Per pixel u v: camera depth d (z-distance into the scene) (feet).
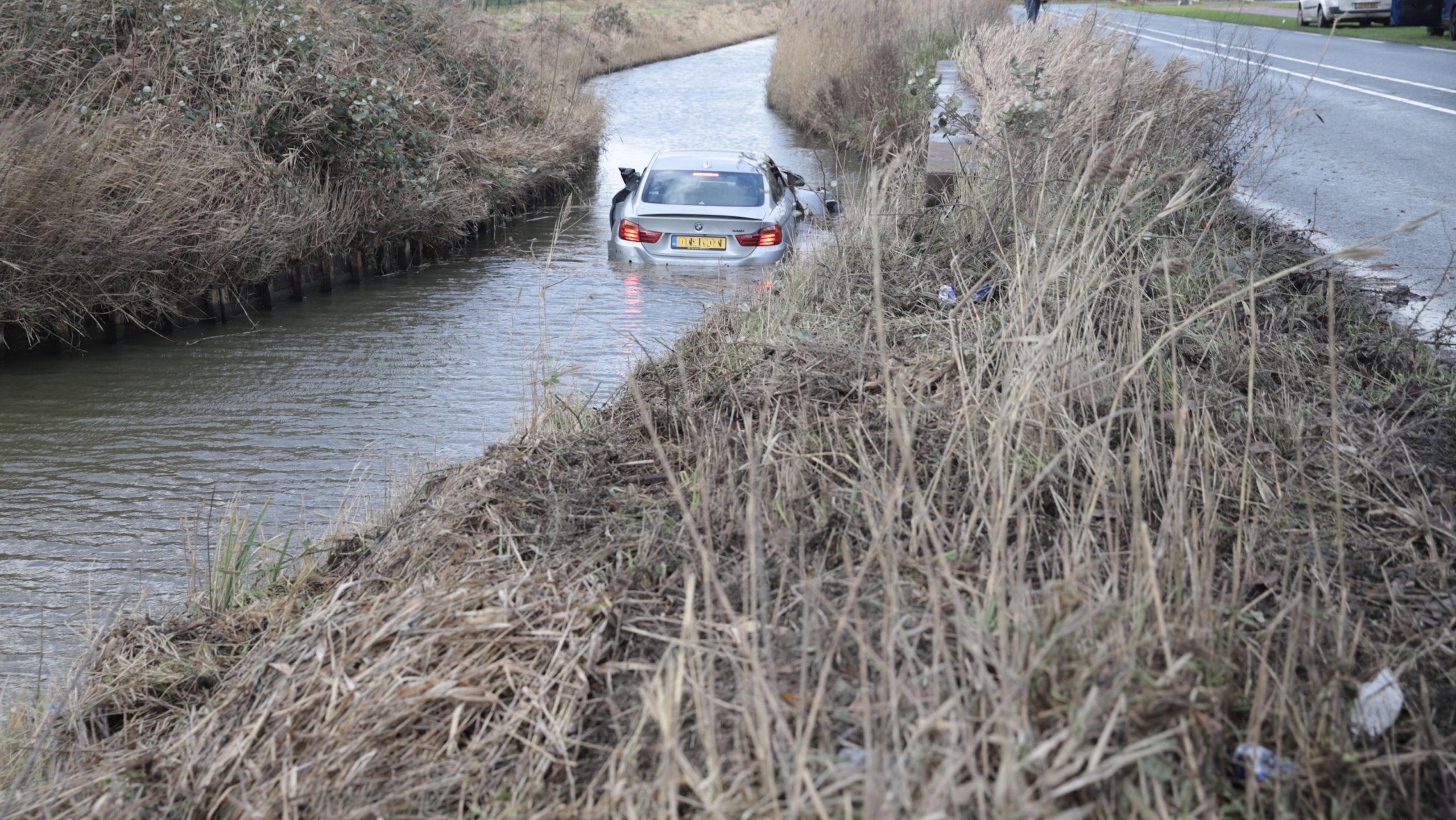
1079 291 13.43
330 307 32.12
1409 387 15.06
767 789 6.95
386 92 39.68
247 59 37.83
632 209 33.37
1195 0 100.17
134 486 19.42
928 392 14.47
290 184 34.12
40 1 36.17
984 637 7.88
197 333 29.48
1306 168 35.60
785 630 9.16
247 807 8.67
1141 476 11.35
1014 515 10.48
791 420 13.67
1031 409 11.97
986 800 6.88
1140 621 8.14
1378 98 52.13
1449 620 9.48
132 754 10.30
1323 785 7.37
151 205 28.63
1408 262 23.58
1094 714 7.20
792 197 37.01
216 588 14.39
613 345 26.94
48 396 24.16
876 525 9.57
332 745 9.07
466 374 25.46
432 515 13.21
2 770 10.80
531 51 74.90
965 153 28.99
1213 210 22.70
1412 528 11.03
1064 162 22.94
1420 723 8.01
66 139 27.76
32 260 26.32
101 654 12.81
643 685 8.29
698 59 140.77
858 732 7.87
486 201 42.86
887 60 69.51
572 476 13.85
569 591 10.44
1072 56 37.06
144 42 36.24
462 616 10.09
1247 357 15.46
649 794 7.43
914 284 20.86
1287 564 9.60
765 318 19.99
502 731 8.84
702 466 12.06
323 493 19.03
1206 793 7.13
